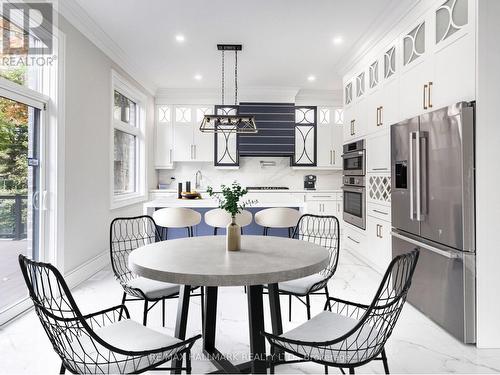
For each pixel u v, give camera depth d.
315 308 2.81
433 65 2.60
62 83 2.97
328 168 6.18
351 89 4.51
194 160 6.06
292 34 3.68
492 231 2.12
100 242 3.82
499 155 2.11
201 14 3.24
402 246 2.90
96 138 3.70
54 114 2.90
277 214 2.82
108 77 4.00
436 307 2.43
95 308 2.75
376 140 3.67
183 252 1.85
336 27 3.51
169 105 6.05
